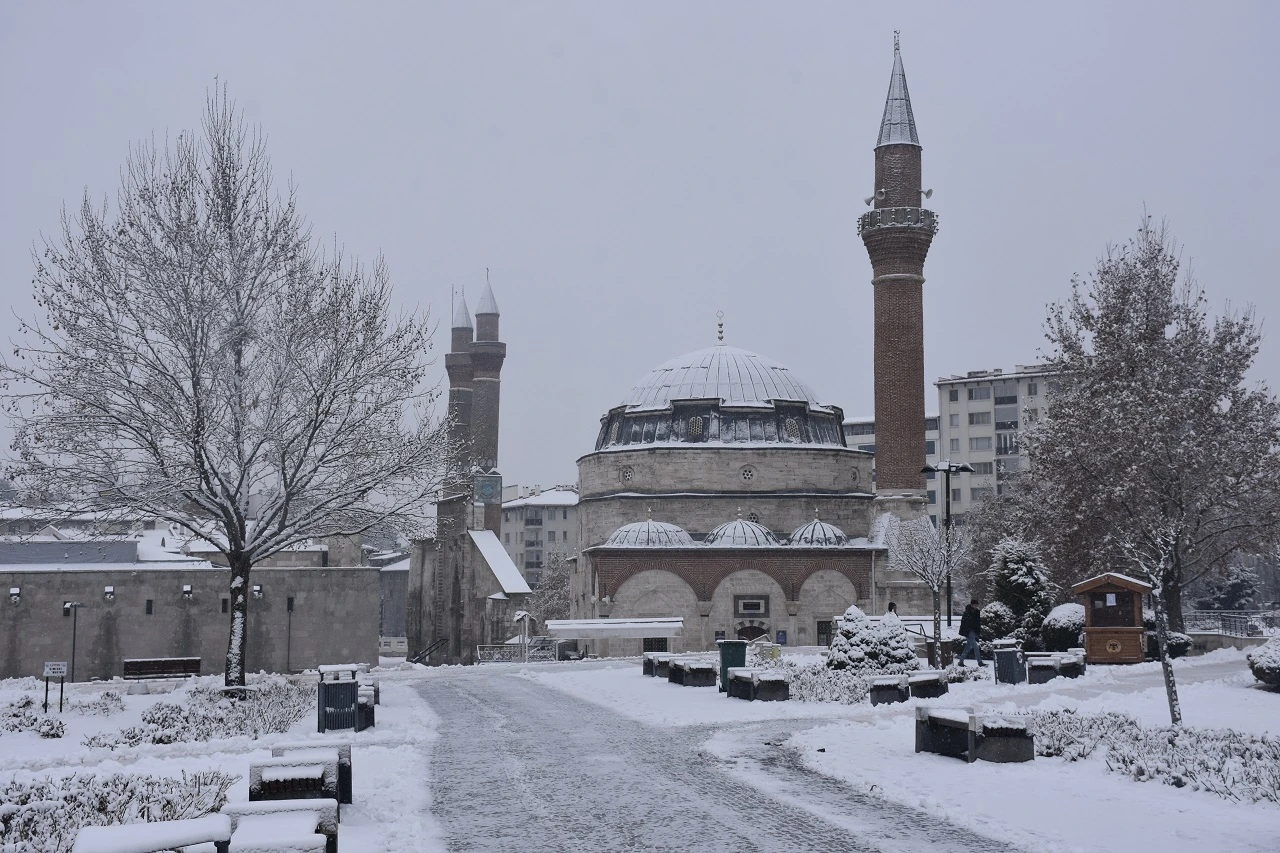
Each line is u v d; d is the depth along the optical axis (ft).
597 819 52.60
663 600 244.22
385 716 98.17
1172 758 64.03
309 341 120.37
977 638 140.77
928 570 193.16
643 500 267.80
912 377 254.47
